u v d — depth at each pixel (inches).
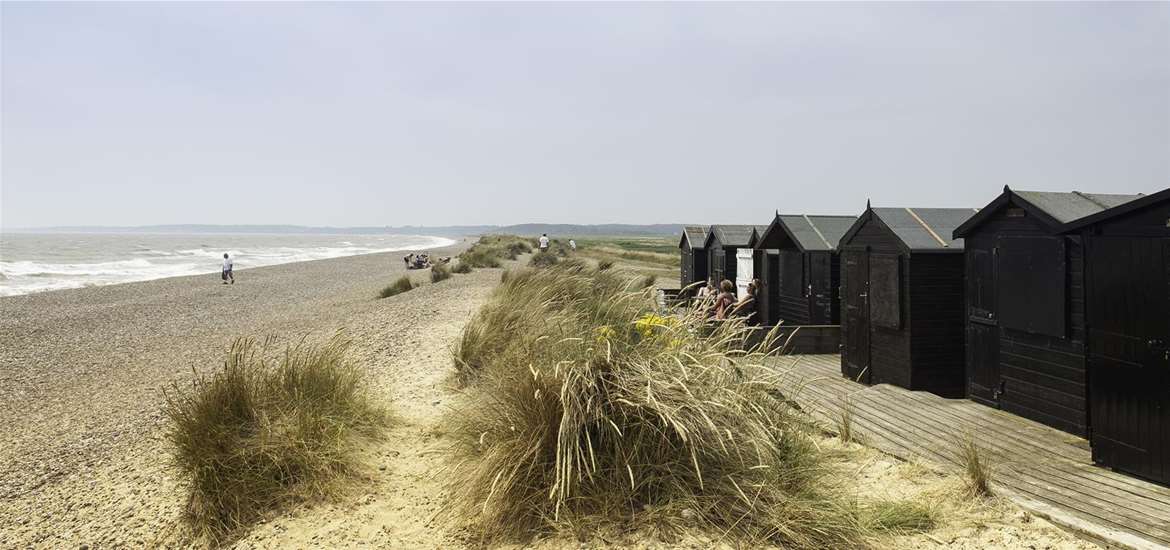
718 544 135.4
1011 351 248.2
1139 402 175.0
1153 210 169.3
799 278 457.1
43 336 633.0
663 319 195.3
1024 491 167.0
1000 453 198.4
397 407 264.7
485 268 1341.0
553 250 1788.9
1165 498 160.6
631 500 147.8
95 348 561.0
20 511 190.7
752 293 411.8
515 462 153.6
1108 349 183.9
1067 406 220.4
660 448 152.3
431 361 367.2
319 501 168.9
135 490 196.2
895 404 261.1
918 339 288.4
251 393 195.9
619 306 231.8
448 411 236.1
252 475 170.2
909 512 149.1
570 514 142.8
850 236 336.5
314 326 609.6
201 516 160.7
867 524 142.6
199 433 172.7
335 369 235.0
